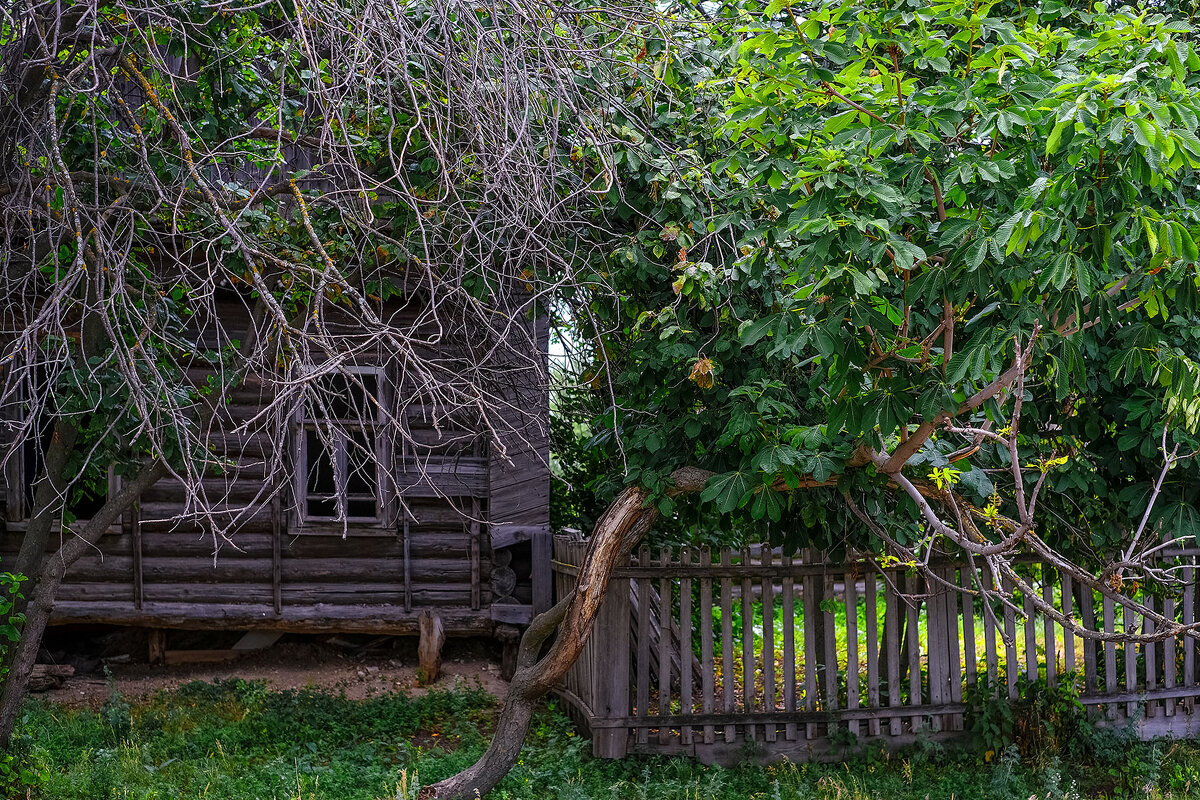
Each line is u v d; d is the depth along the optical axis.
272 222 5.46
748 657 7.21
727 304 5.71
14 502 9.48
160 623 9.66
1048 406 5.98
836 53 4.45
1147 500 5.90
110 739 7.45
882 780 6.74
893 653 7.30
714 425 5.91
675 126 5.88
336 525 9.79
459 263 5.28
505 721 6.28
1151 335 4.51
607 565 6.13
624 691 7.08
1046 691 7.26
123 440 6.07
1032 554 7.27
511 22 4.62
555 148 4.99
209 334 9.37
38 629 6.20
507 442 9.21
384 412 4.60
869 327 4.44
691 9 5.98
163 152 4.86
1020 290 4.34
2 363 3.92
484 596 9.98
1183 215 3.90
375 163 6.00
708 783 6.56
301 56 5.24
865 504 6.29
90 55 4.16
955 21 4.28
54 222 4.78
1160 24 3.92
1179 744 7.32
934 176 4.30
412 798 6.02
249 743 7.59
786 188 4.96
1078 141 3.65
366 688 9.34
